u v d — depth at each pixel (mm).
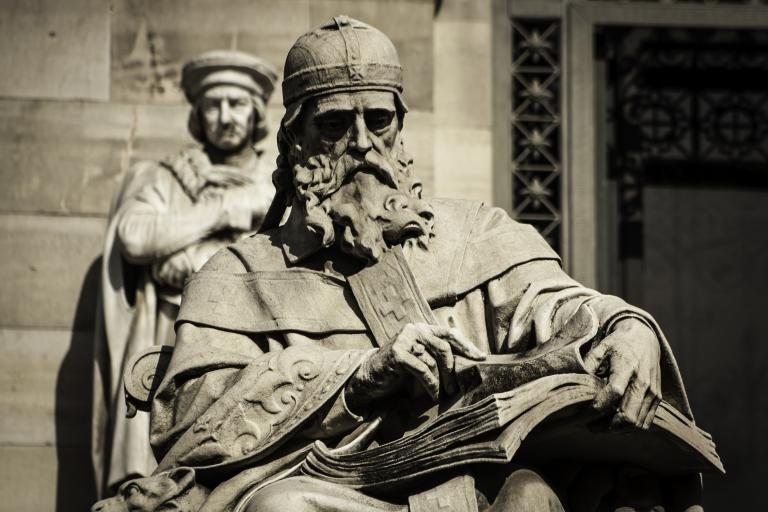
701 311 13453
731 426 13367
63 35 13180
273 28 13180
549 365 7824
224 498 7977
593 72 13508
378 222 8258
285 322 8211
